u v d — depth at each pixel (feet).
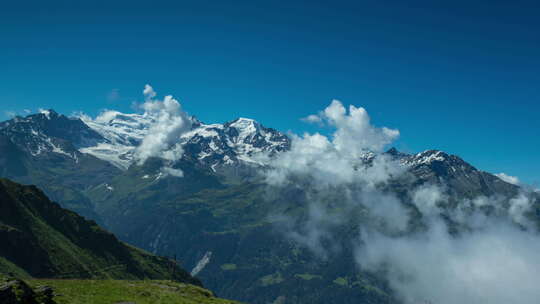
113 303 241.35
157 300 273.13
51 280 315.78
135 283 366.63
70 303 220.84
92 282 326.24
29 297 193.77
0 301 174.70
